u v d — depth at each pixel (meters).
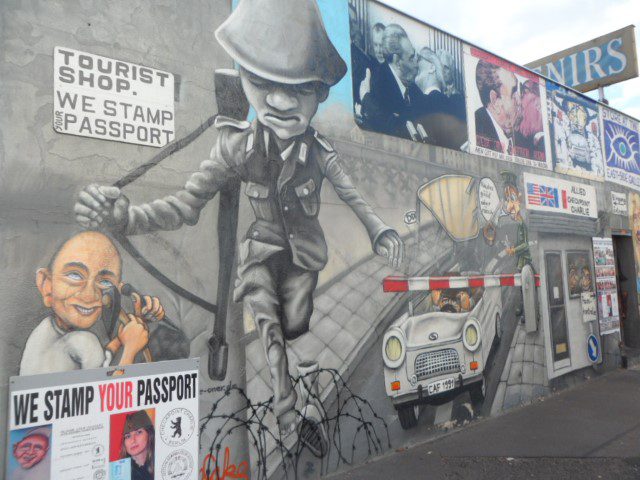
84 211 3.41
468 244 6.46
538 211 7.81
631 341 10.23
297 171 4.69
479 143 6.83
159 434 3.63
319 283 4.77
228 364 4.07
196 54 4.07
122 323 3.52
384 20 5.70
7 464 3.01
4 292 3.08
